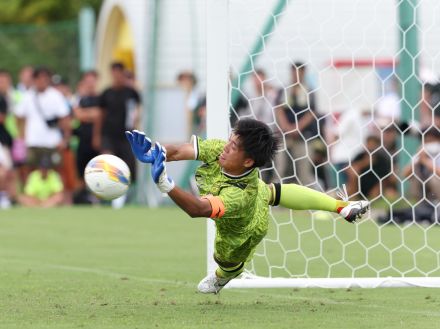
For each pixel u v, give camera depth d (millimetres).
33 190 64375
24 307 22953
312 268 32219
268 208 22875
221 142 22844
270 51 57562
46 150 63031
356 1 38469
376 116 60719
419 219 48875
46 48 93125
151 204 63844
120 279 28984
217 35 26156
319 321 20797
